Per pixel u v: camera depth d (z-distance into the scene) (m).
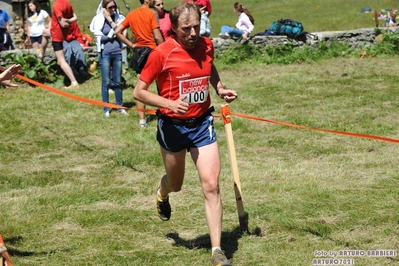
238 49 18.88
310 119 12.91
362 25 30.03
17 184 9.52
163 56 6.25
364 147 10.97
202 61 6.32
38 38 17.48
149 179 9.61
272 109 13.82
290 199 8.48
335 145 11.14
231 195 8.74
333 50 19.38
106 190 9.12
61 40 16.06
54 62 16.88
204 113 6.47
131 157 10.72
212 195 6.34
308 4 41.12
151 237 7.46
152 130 12.43
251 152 10.96
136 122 13.00
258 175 9.58
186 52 6.27
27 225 7.83
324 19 33.69
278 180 9.34
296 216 7.91
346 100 14.38
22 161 10.71
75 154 11.05
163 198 7.36
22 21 20.80
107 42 13.34
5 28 18.14
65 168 10.28
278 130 12.24
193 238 7.41
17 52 16.94
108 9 13.35
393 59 18.92
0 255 5.27
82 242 7.33
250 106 14.12
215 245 6.29
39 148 11.41
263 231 7.48
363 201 8.34
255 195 8.73
